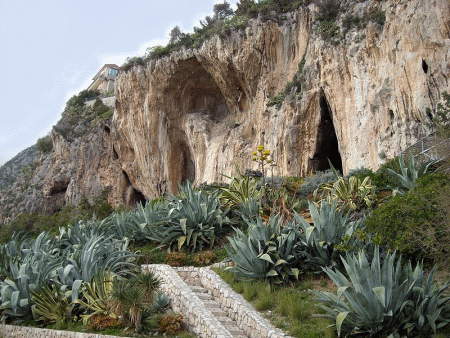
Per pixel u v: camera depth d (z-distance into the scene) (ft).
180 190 52.80
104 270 39.75
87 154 165.17
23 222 100.89
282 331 25.79
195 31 124.77
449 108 54.34
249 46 104.53
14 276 42.57
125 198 154.20
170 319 32.17
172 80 126.41
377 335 23.21
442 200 29.09
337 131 81.46
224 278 36.29
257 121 103.40
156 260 44.16
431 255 29.27
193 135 124.47
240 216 48.80
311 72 88.99
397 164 49.24
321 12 92.07
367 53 76.95
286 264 33.45
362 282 23.06
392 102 68.49
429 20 63.62
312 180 58.70
